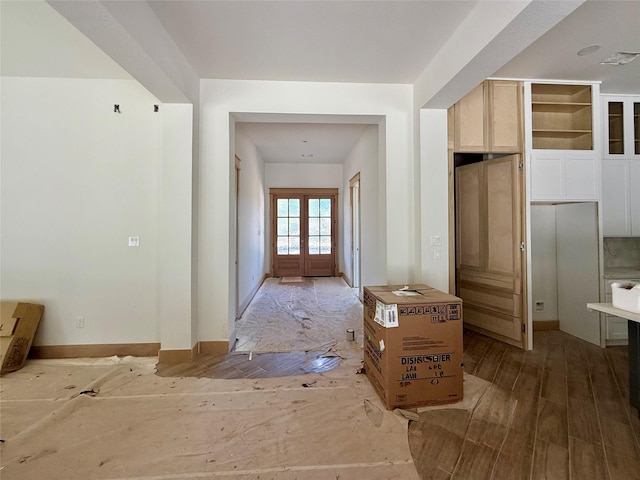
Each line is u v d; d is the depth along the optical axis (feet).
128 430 6.05
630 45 8.17
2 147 9.41
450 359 6.96
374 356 7.58
